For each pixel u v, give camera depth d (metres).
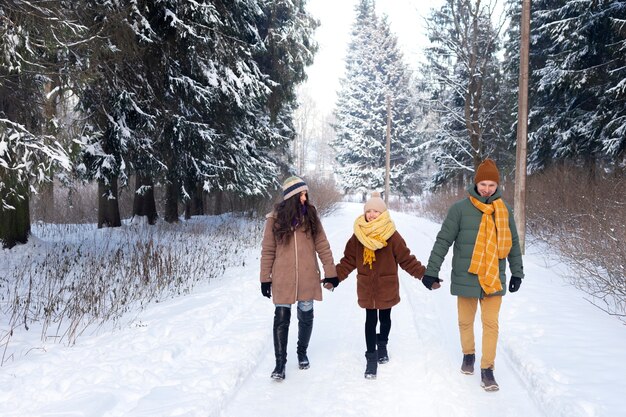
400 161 46.69
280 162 24.27
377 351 4.36
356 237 4.12
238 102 12.27
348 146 46.69
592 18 13.44
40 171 6.11
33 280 7.47
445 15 17.98
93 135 8.56
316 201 25.56
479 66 18.69
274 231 4.09
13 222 9.45
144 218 14.73
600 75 13.32
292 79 17.73
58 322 5.52
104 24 8.23
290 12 17.73
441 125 27.42
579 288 6.89
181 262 8.99
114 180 12.48
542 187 13.70
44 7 6.32
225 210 23.42
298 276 4.05
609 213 8.80
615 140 12.00
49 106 7.28
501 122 24.77
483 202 3.86
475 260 3.78
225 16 12.11
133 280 7.42
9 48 6.00
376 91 46.16
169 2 10.25
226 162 14.82
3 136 5.86
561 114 15.35
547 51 17.47
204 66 11.73
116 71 9.48
